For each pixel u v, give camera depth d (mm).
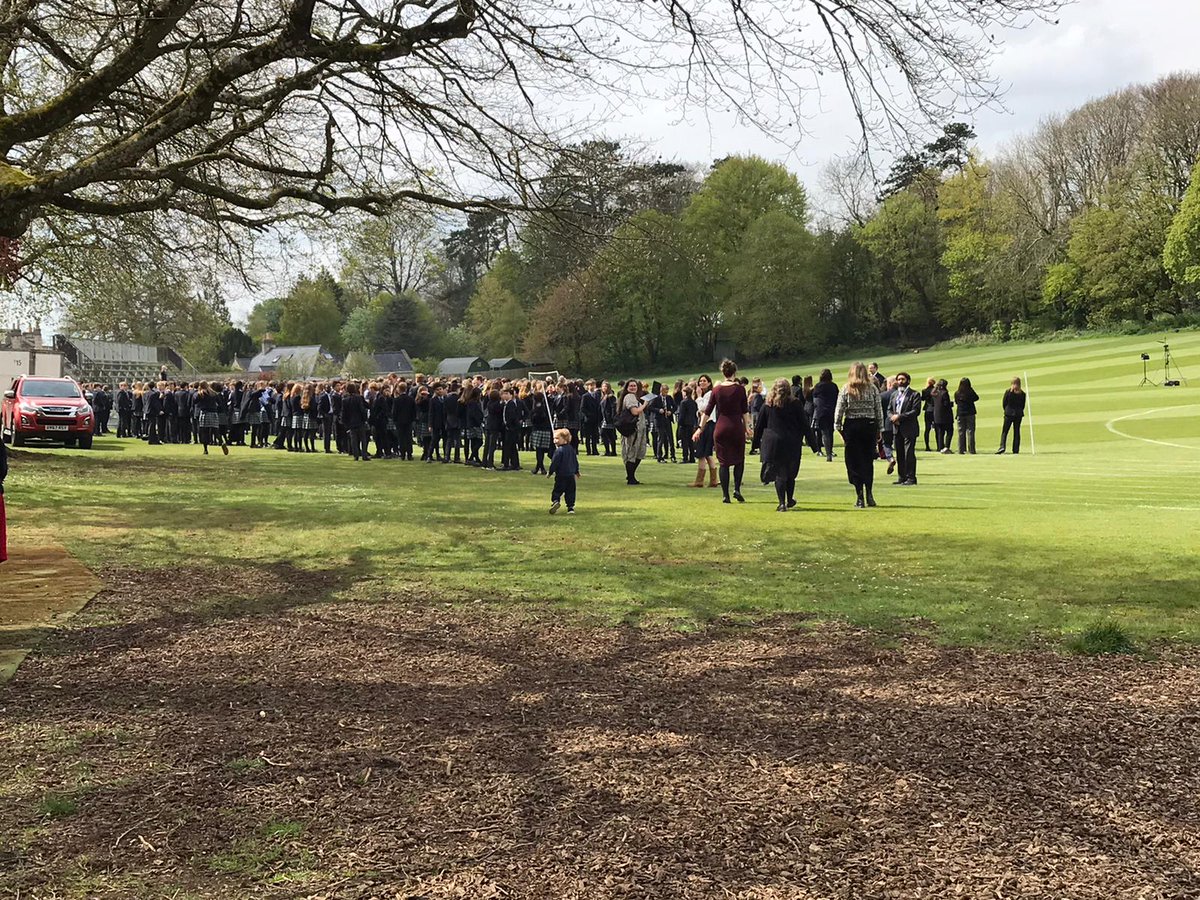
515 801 4184
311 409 29703
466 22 9078
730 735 5004
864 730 5059
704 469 17906
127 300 22000
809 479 19031
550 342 85188
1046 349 71938
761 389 25594
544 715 5387
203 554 10609
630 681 6039
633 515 13508
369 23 9398
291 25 8336
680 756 4703
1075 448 26391
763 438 13883
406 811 4098
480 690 5887
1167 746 4766
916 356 81125
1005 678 5957
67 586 8844
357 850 3736
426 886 3449
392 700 5684
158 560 10227
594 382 34094
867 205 90250
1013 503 13984
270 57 8406
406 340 100625
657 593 8562
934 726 5105
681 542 11203
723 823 3938
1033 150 80500
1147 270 71875
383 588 8875
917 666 6242
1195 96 71438
